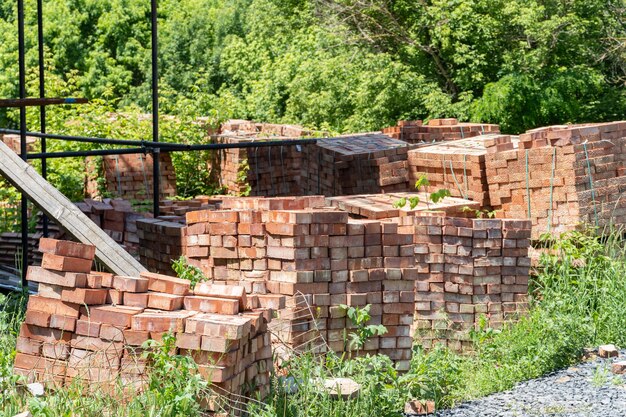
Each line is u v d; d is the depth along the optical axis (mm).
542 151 12898
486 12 30953
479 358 10430
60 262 7523
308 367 8031
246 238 9336
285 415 7598
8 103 12312
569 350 10602
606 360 10422
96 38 48750
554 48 30062
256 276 9297
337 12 34406
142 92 46781
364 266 9273
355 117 32188
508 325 10977
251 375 7617
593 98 31188
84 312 7535
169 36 49312
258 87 38438
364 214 12242
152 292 7766
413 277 9352
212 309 7559
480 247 10984
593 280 11820
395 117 31562
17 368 7656
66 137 15977
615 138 13070
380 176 14828
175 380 6957
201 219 9602
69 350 7539
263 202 9977
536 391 9453
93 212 13375
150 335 7289
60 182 19781
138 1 50000
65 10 47531
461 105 29625
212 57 46969
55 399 6957
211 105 26594
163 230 11445
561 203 12812
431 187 14477
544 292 11633
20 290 11656
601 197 12875
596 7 30406
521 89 28500
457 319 10969
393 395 8469
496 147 13406
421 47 31531
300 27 40562
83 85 46938
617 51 30891
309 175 16969
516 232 11055
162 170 19688
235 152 19672
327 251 9188
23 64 13164
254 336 7672
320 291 9148
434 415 8703
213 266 9555
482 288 10992
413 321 10305
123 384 7258
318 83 34219
